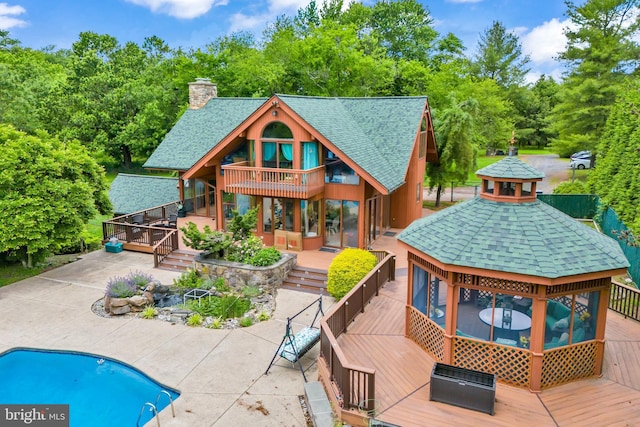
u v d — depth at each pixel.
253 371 12.64
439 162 30.41
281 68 41.72
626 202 19.11
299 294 17.83
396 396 10.20
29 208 18.31
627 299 13.95
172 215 24.66
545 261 9.73
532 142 65.12
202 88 29.83
